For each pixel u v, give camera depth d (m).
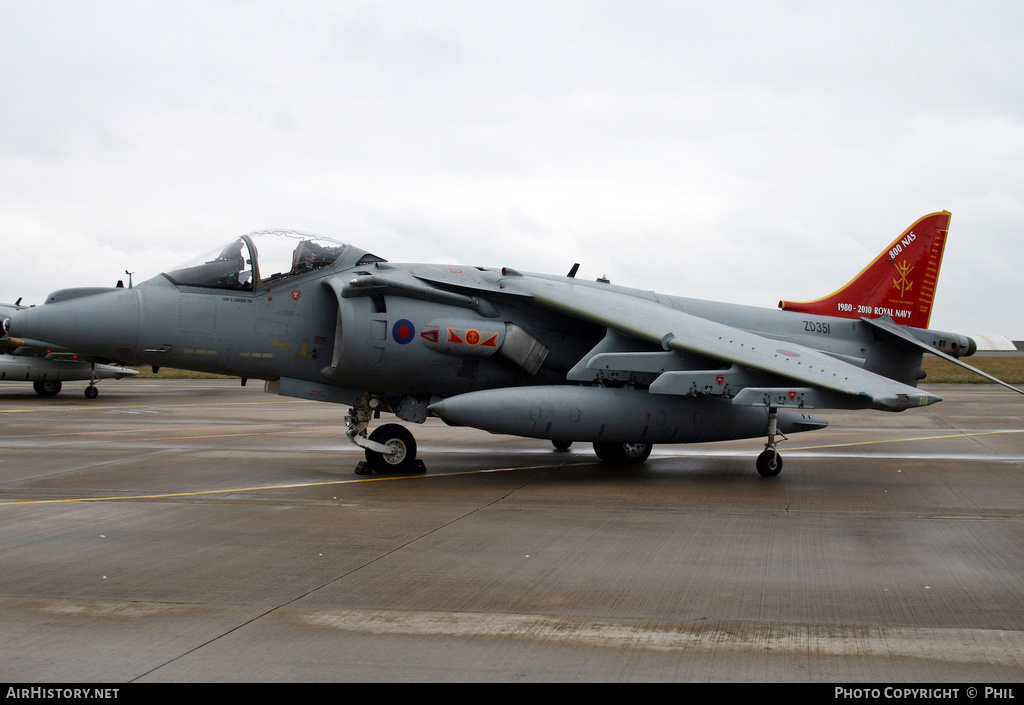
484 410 10.89
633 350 12.29
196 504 9.45
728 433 12.35
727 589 6.03
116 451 14.59
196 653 4.73
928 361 75.88
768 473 11.83
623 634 5.07
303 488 10.66
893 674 4.46
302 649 4.80
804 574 6.45
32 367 28.28
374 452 11.99
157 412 23.94
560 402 11.33
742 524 8.38
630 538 7.70
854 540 7.66
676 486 10.96
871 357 15.34
